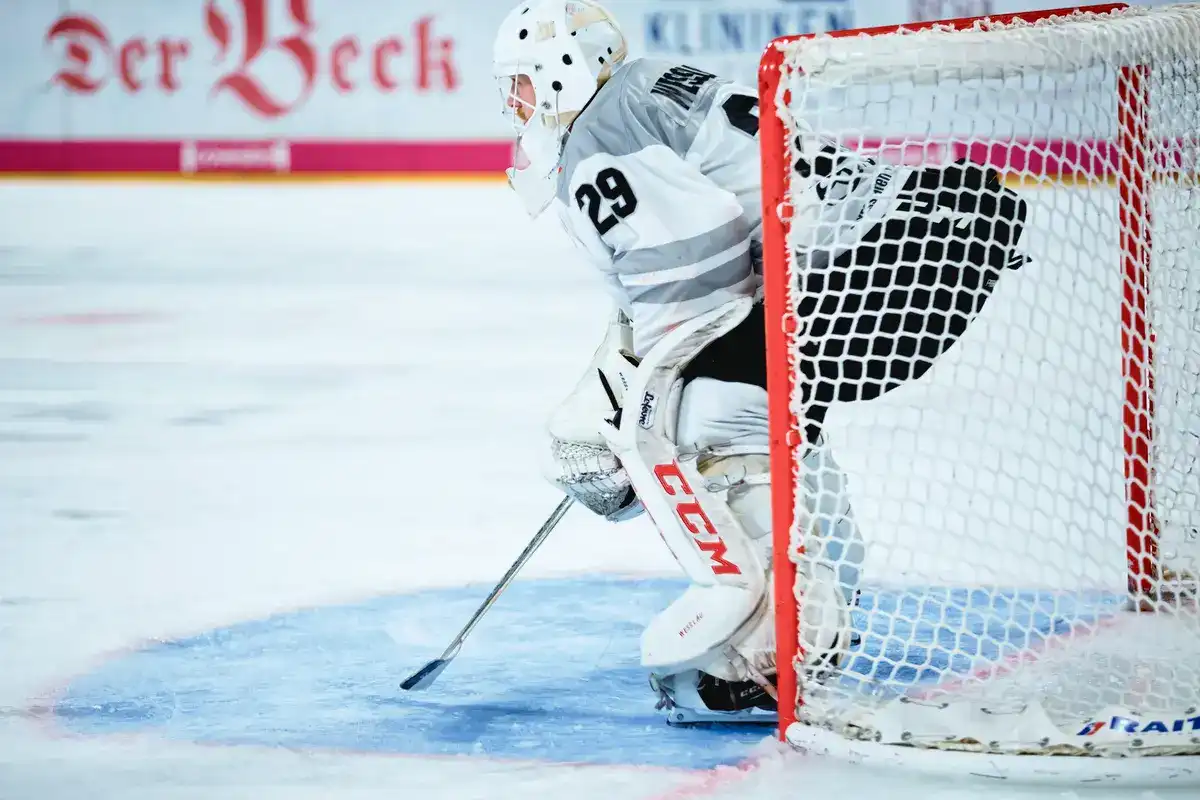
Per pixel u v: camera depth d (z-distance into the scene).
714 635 4.96
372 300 17.94
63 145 28.27
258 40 27.69
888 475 5.29
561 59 5.47
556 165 5.64
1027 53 4.95
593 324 16.28
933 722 4.74
